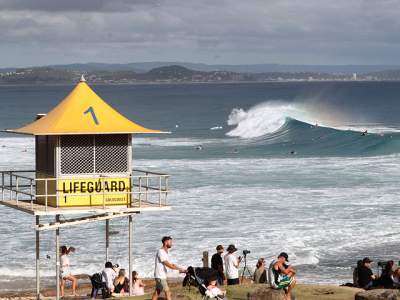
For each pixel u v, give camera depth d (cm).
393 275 2719
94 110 2878
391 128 13600
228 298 2483
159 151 9875
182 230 4709
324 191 6153
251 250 4238
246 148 10281
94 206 2798
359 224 4884
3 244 4409
